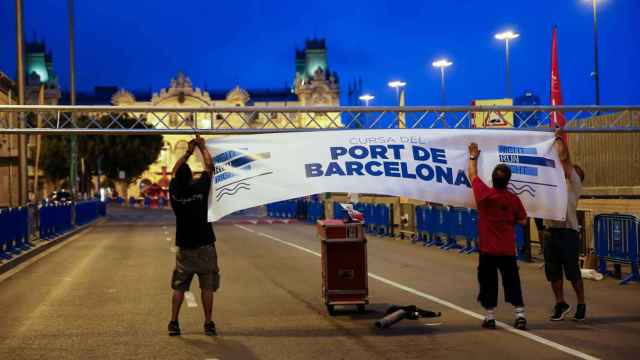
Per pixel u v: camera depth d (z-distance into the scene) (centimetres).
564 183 994
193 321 1020
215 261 924
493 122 3216
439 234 2280
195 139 945
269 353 814
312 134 1012
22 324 1010
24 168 2561
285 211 4891
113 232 3384
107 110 2802
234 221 4350
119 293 1319
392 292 1288
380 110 2886
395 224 2789
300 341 878
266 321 1016
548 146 1006
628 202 1756
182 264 914
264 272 1641
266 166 994
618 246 1412
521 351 802
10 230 1962
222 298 1241
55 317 1066
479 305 1129
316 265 1795
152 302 1204
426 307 1116
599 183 2831
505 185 925
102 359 793
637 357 768
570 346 823
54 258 2061
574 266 979
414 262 1825
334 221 1106
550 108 2841
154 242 2667
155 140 8875
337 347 842
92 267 1794
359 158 1005
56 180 8412
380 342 866
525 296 1218
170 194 913
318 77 14050
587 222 1656
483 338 877
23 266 1839
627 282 1369
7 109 2619
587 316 1020
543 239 998
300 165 998
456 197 1009
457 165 1012
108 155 8362
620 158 2695
